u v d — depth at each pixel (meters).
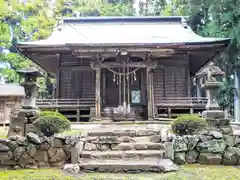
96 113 11.91
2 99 11.88
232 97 18.83
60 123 6.20
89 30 16.52
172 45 11.27
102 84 13.55
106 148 6.21
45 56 14.04
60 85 13.99
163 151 5.88
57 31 16.28
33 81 6.54
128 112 11.97
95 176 4.88
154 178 4.62
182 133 6.07
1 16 21.22
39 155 5.76
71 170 5.21
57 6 25.53
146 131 6.87
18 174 5.07
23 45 12.38
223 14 17.12
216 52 12.98
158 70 13.87
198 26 21.86
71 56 14.07
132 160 5.67
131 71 13.54
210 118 6.16
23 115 6.20
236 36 16.11
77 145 5.77
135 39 14.00
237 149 5.78
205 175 4.82
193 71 17.17
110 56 12.05
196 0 20.00
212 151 5.75
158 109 13.16
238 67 18.08
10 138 5.82
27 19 23.27
